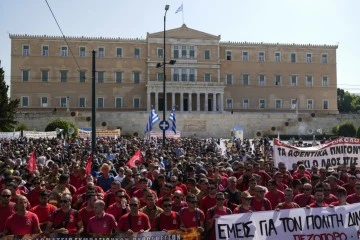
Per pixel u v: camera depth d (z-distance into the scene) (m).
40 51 112.69
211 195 14.34
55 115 103.88
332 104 125.56
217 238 12.73
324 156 22.30
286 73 123.81
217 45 119.50
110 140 60.25
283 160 22.28
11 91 111.19
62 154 32.84
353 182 16.80
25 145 43.34
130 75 116.19
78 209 14.47
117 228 12.00
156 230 12.62
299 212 13.29
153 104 116.81
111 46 115.88
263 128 109.56
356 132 91.69
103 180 18.38
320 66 125.56
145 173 18.86
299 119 110.88
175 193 13.68
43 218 12.91
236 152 39.81
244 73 121.75
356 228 13.48
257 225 12.95
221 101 116.25
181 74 117.62
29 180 18.19
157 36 116.88
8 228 11.58
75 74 114.06
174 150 40.44
